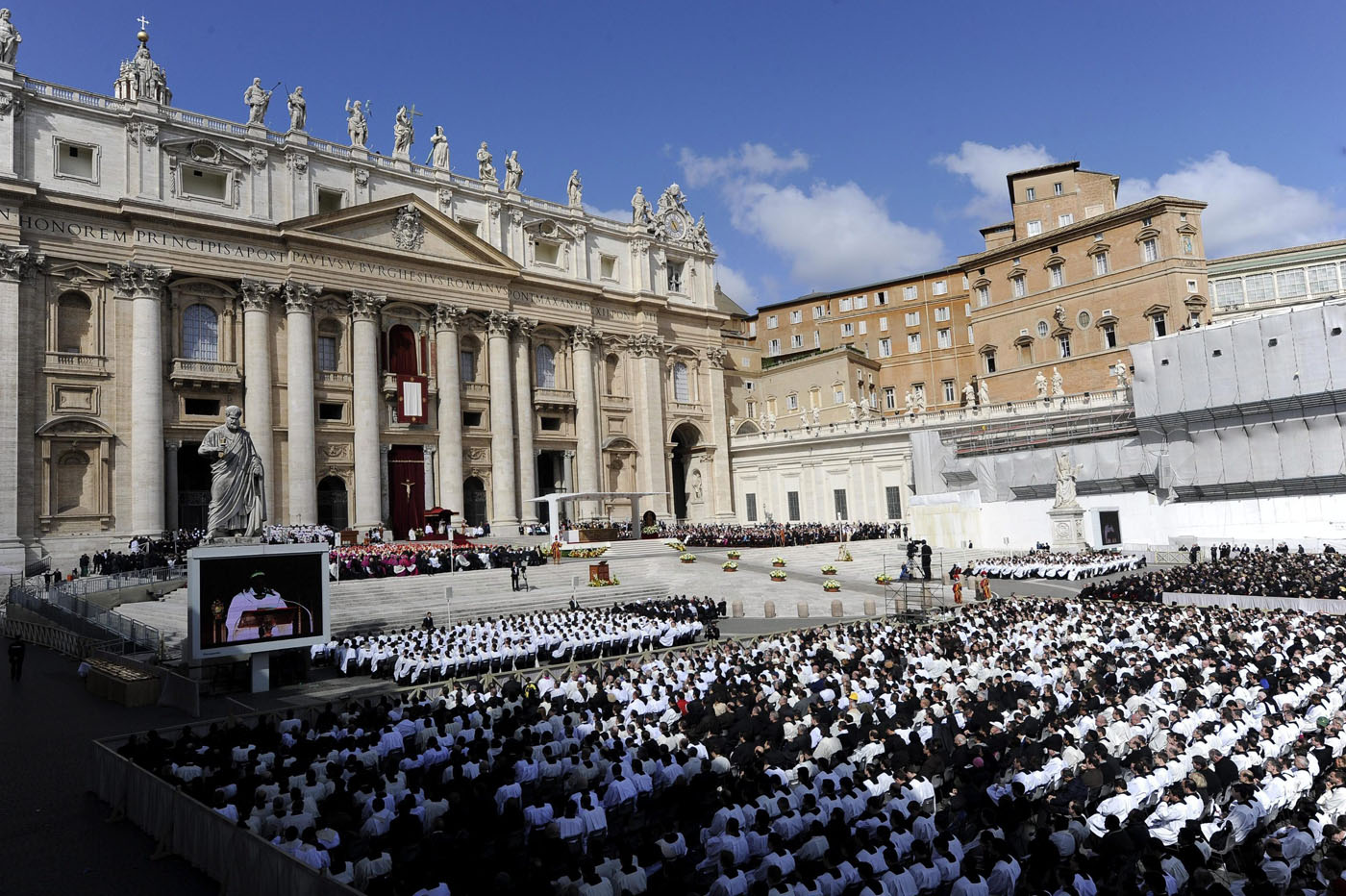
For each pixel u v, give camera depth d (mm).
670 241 79250
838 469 75125
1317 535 51250
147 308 50031
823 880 10789
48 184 48094
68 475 48219
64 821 15055
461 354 64500
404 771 15789
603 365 73312
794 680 20844
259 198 55000
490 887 10883
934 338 93750
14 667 25703
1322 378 51406
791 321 103438
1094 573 47094
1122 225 72625
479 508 64375
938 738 16656
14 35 47375
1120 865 11320
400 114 62812
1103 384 73562
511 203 67812
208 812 12648
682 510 81438
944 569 49219
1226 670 19844
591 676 22797
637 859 11953
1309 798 13438
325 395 56875
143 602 36781
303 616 25469
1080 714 17312
